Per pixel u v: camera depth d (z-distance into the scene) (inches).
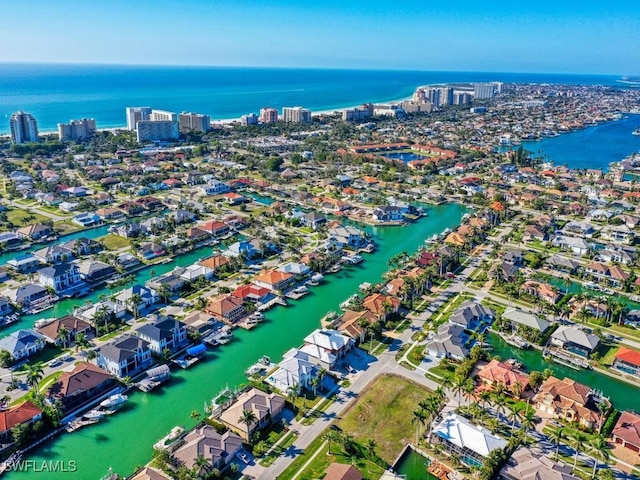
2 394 4694.9
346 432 4357.8
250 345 5772.6
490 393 4857.3
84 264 7426.2
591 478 3885.3
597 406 4660.4
